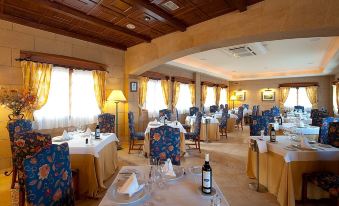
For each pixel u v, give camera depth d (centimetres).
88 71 515
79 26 443
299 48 630
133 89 624
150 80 729
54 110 444
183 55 498
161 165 186
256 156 323
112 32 480
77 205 261
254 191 301
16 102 348
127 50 603
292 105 1163
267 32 336
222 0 338
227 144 610
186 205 123
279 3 325
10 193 290
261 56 736
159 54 515
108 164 344
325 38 534
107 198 131
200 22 424
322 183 228
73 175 270
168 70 813
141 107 677
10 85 388
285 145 278
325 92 1077
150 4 348
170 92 825
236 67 978
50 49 446
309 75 1061
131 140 539
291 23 314
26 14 384
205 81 1043
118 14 383
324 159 252
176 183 156
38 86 412
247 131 870
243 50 646
